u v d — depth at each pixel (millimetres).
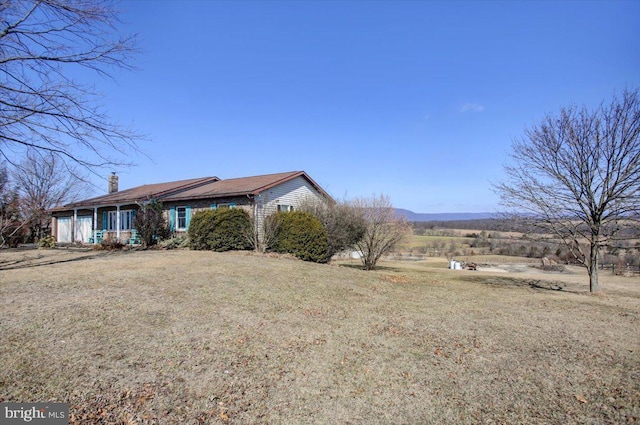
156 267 10797
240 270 10828
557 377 4742
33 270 10125
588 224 12008
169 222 21734
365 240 18312
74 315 5820
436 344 5891
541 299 10453
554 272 24656
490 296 10656
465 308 8625
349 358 5168
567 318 7965
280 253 16203
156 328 5598
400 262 31078
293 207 20703
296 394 4105
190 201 20703
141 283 8391
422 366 5004
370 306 8273
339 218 17859
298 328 6262
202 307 6891
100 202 22719
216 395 3959
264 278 9961
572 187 11922
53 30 8727
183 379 4211
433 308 8461
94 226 24594
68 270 10078
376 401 4035
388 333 6336
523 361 5273
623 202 11250
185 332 5559
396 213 18625
